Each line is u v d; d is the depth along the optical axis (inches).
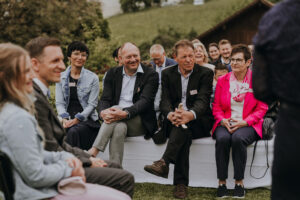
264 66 70.0
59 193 75.4
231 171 144.8
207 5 1862.7
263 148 142.1
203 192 142.7
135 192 143.1
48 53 94.0
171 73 150.8
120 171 92.7
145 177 155.0
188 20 1811.0
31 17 857.5
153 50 201.5
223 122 140.7
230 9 1497.3
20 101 72.5
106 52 570.3
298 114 64.8
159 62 203.5
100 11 971.9
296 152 64.9
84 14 908.6
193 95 147.3
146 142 152.1
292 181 66.4
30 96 82.8
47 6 850.1
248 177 144.6
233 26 776.3
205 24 1712.6
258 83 71.6
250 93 142.6
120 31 1883.6
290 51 64.1
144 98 149.8
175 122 138.9
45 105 89.0
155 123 153.9
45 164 81.4
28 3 820.0
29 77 74.4
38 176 71.0
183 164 139.4
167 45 1187.9
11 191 73.1
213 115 149.4
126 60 149.0
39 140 74.1
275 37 65.4
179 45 144.3
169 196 138.7
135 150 153.9
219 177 136.9
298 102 64.3
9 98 72.6
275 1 1060.5
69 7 890.1
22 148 69.5
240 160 134.5
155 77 154.0
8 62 71.6
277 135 68.4
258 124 141.5
